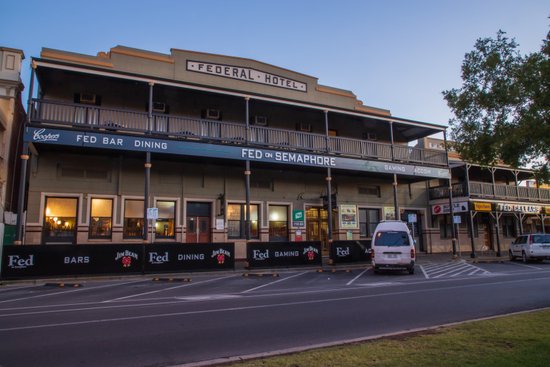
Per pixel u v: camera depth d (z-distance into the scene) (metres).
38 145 18.34
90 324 7.97
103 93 21.14
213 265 18.42
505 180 37.53
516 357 5.26
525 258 25.11
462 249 32.78
